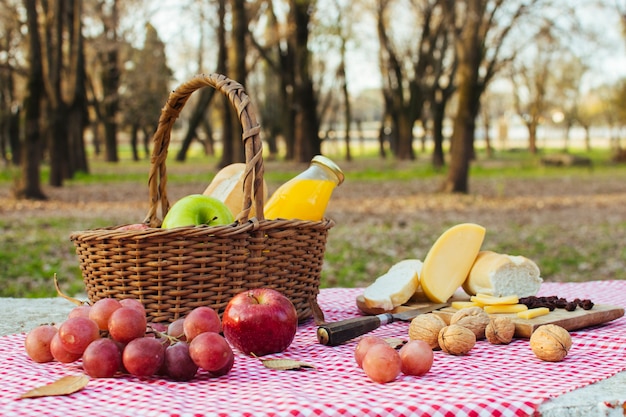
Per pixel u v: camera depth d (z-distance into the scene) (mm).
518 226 11008
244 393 1493
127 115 37062
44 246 8750
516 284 2400
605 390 1499
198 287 2014
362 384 1557
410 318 2230
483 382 1551
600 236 9938
